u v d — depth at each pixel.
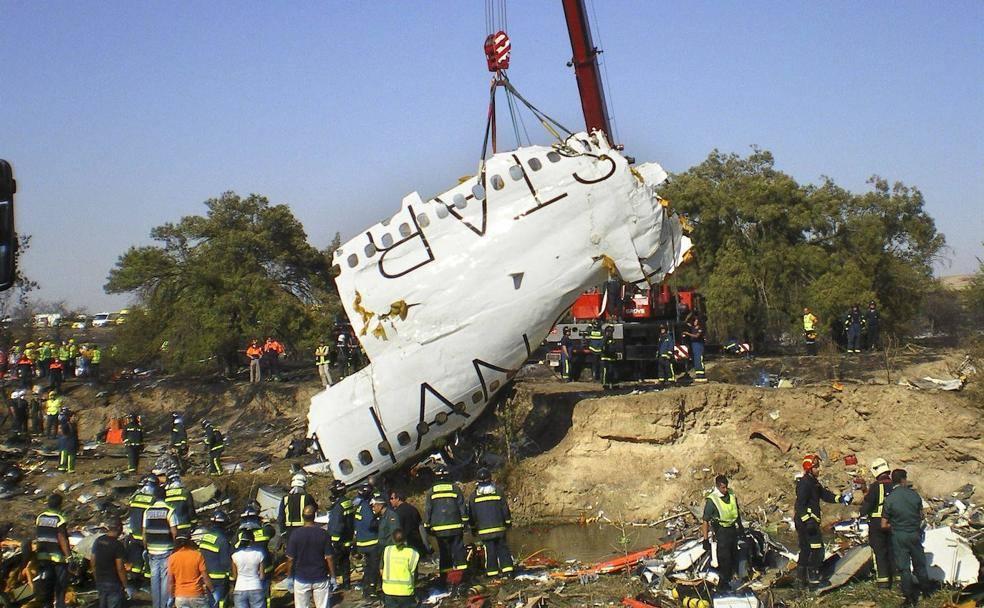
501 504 16.00
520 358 22.47
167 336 38.41
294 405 35.53
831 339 33.81
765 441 23.14
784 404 23.55
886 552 14.32
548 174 22.22
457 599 15.22
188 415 36.12
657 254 23.09
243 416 35.38
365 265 21.98
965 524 18.09
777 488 21.91
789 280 38.47
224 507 22.38
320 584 13.70
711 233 40.28
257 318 38.53
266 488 22.72
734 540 14.27
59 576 15.33
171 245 41.44
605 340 26.52
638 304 28.97
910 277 39.44
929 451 22.34
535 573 16.77
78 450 30.28
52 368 36.59
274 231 43.53
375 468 21.75
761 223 39.28
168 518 14.88
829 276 36.97
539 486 23.06
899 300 38.94
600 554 19.02
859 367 29.47
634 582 15.70
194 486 23.47
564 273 22.16
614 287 28.77
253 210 43.41
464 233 21.94
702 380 27.89
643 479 22.80
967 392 24.17
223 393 36.62
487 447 24.33
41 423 33.56
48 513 15.51
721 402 23.66
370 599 15.72
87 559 17.84
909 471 21.91
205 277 38.88
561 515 22.55
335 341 38.69
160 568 14.80
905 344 37.09
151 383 38.44
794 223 38.50
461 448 23.89
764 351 39.03
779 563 15.55
